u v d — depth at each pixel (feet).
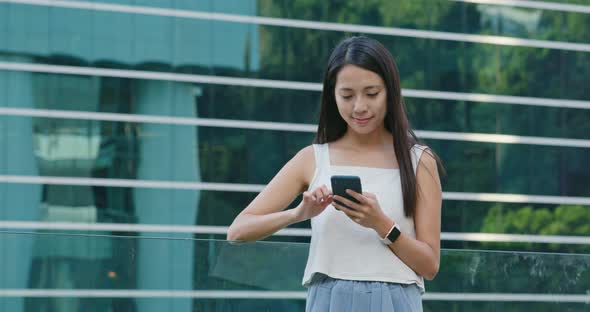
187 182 73.15
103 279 11.45
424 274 7.32
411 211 7.36
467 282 11.43
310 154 7.68
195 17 73.97
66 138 71.41
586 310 11.55
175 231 72.74
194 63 73.82
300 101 75.41
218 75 74.13
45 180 70.74
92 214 71.41
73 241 11.56
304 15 75.56
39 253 11.46
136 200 72.33
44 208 70.54
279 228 7.34
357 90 7.16
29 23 71.26
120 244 11.45
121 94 72.59
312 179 7.59
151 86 73.10
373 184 7.42
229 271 11.34
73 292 11.44
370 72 7.13
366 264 7.30
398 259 7.32
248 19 74.79
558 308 11.51
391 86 7.23
